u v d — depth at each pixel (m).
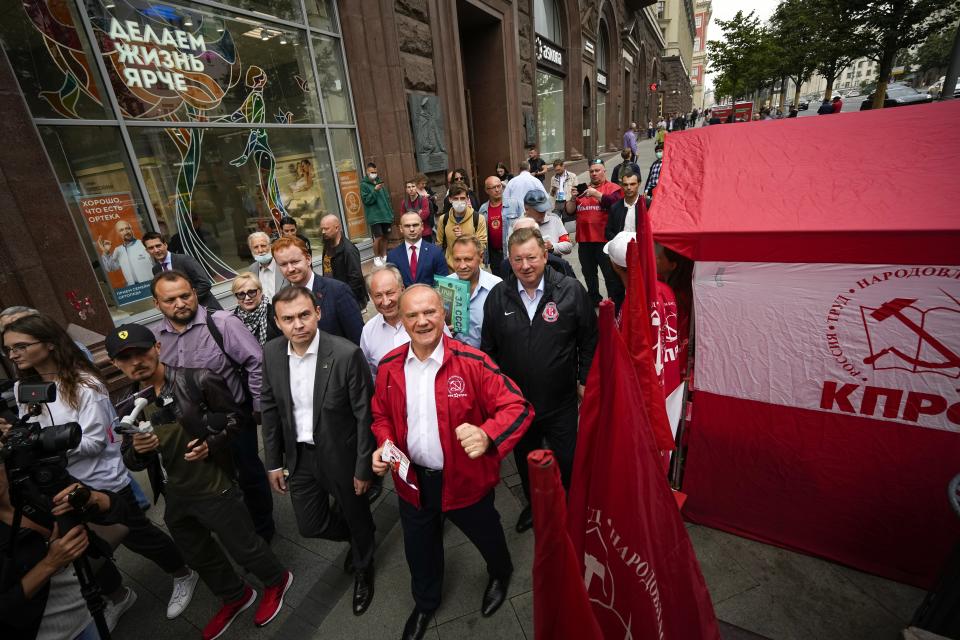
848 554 2.27
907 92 20.56
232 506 2.16
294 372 2.21
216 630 2.29
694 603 1.43
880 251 1.80
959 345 1.77
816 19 13.68
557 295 2.36
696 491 2.56
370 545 2.41
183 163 5.17
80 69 4.27
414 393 1.98
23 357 2.05
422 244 3.90
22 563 1.33
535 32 13.99
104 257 4.46
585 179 16.62
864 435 2.06
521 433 1.81
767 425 2.25
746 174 2.22
